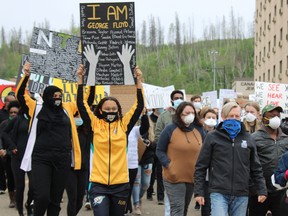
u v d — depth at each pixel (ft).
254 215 23.07
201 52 422.82
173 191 23.26
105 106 20.86
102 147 20.38
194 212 32.60
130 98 55.36
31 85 29.76
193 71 379.14
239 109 20.25
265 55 169.58
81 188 25.82
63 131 22.50
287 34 133.59
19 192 28.37
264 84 43.80
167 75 366.22
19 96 23.66
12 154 28.40
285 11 136.56
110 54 23.16
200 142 23.49
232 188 19.69
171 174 23.13
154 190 41.96
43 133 22.21
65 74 30.25
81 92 21.56
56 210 22.95
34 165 22.12
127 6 23.15
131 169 28.50
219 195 19.79
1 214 30.50
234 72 367.45
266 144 22.25
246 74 360.07
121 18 23.12
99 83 23.13
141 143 29.53
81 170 25.71
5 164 32.19
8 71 307.58
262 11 176.55
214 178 19.99
